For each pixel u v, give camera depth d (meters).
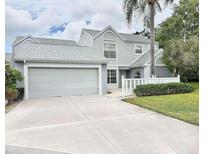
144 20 16.22
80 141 5.02
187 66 17.66
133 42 22.80
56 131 5.90
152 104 9.71
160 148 4.46
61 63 14.45
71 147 4.63
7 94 10.92
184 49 17.53
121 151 4.35
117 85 21.55
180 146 4.55
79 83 15.18
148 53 22.56
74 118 7.50
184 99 10.99
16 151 4.43
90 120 7.14
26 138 5.30
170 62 18.36
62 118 7.54
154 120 6.90
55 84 14.38
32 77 13.65
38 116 7.96
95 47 20.48
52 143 4.91
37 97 13.73
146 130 5.80
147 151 4.32
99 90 15.74
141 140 5.00
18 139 5.22
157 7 16.06
